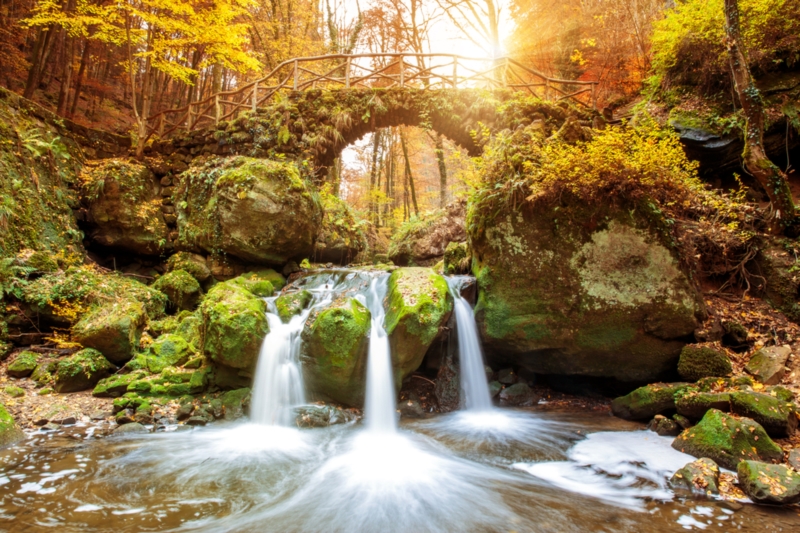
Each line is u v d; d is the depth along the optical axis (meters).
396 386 5.70
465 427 5.31
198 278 8.24
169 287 7.78
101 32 9.97
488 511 3.41
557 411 5.89
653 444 4.52
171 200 9.31
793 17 7.46
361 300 6.92
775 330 5.48
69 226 7.96
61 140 8.56
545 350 6.02
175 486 3.77
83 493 3.54
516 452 4.55
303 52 18.45
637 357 5.64
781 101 7.30
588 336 5.74
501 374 6.59
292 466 4.24
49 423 4.92
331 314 5.52
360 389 5.69
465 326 6.32
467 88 10.20
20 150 7.49
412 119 10.52
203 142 9.83
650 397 5.10
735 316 5.77
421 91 10.20
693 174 7.52
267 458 4.40
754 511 3.25
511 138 6.87
